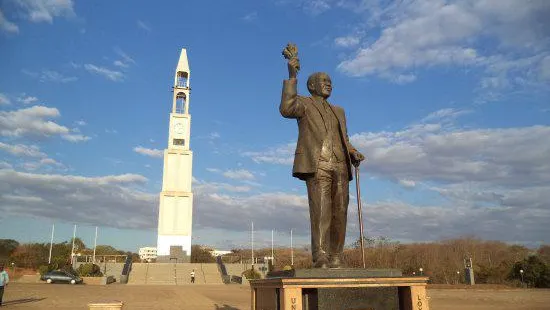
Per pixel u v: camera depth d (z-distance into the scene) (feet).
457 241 196.75
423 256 186.70
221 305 75.66
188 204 211.00
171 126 220.64
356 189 25.38
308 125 23.95
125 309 69.41
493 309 72.33
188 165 215.92
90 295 92.17
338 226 23.75
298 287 19.12
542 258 170.19
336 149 23.91
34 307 68.44
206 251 244.42
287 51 24.22
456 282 169.78
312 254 23.04
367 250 181.78
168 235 205.46
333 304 19.42
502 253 203.10
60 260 172.86
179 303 79.25
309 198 23.59
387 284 20.29
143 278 161.38
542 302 86.84
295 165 23.77
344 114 25.62
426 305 20.71
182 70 228.63
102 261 190.70
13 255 188.34
